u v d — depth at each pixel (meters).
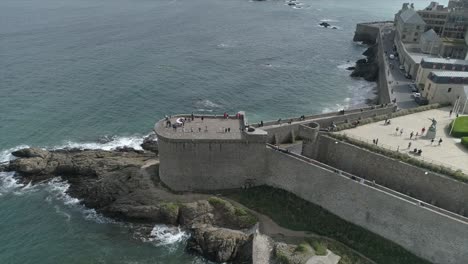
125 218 62.34
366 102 103.75
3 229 60.62
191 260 55.94
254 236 56.56
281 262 52.41
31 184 70.56
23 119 91.50
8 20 187.62
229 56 145.38
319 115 74.06
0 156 77.75
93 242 58.59
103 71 122.88
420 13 138.12
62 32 168.75
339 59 147.00
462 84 78.75
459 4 145.62
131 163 72.25
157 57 140.25
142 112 97.19
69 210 64.75
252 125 67.44
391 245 53.91
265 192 64.31
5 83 109.94
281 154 62.44
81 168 71.38
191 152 62.69
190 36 173.50
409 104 84.19
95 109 97.62
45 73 118.94
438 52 118.44
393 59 123.75
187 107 100.69
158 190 65.25
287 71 130.00
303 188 61.97
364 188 55.34
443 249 50.28
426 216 50.69
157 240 58.94
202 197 63.88
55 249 57.28
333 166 64.38
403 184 57.00
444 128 68.00
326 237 56.91
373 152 59.28
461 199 52.22
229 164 63.88
